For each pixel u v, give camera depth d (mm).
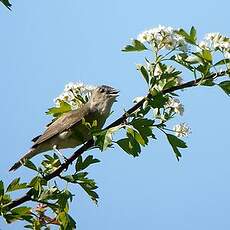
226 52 8234
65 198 8188
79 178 8344
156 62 8289
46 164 8477
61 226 8312
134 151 7984
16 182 8109
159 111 8258
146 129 8055
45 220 8328
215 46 8258
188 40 8289
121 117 8211
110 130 7910
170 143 8367
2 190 8070
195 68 8242
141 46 8305
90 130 8219
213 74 8281
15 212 8094
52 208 8297
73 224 8367
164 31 8258
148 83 8281
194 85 8305
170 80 8258
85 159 8383
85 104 10844
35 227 8234
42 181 8188
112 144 8047
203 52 8211
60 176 8367
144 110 8070
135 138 8000
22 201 8141
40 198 8164
